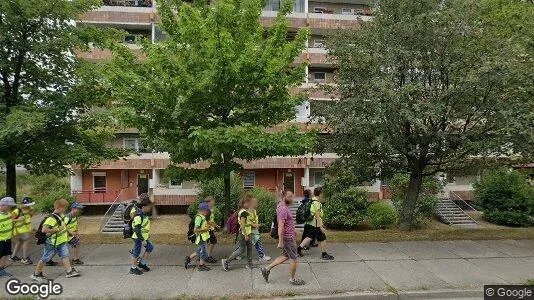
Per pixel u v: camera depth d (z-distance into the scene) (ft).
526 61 32.60
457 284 22.35
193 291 20.85
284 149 29.14
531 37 36.73
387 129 32.81
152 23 83.46
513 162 37.45
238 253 24.88
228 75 28.78
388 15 38.29
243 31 32.32
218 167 32.94
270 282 22.30
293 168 88.89
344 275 23.66
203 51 28.91
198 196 68.90
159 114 29.25
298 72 33.83
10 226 23.43
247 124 27.50
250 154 30.96
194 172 33.68
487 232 37.99
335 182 62.03
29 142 36.40
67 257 23.08
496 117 31.04
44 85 37.78
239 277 23.17
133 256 23.45
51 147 36.24
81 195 81.87
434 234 36.40
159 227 69.10
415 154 37.09
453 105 32.86
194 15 29.68
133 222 23.54
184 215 81.82
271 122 34.76
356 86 34.96
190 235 24.49
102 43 39.73
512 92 31.27
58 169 40.83
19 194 98.84
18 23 33.71
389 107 30.17
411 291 21.24
